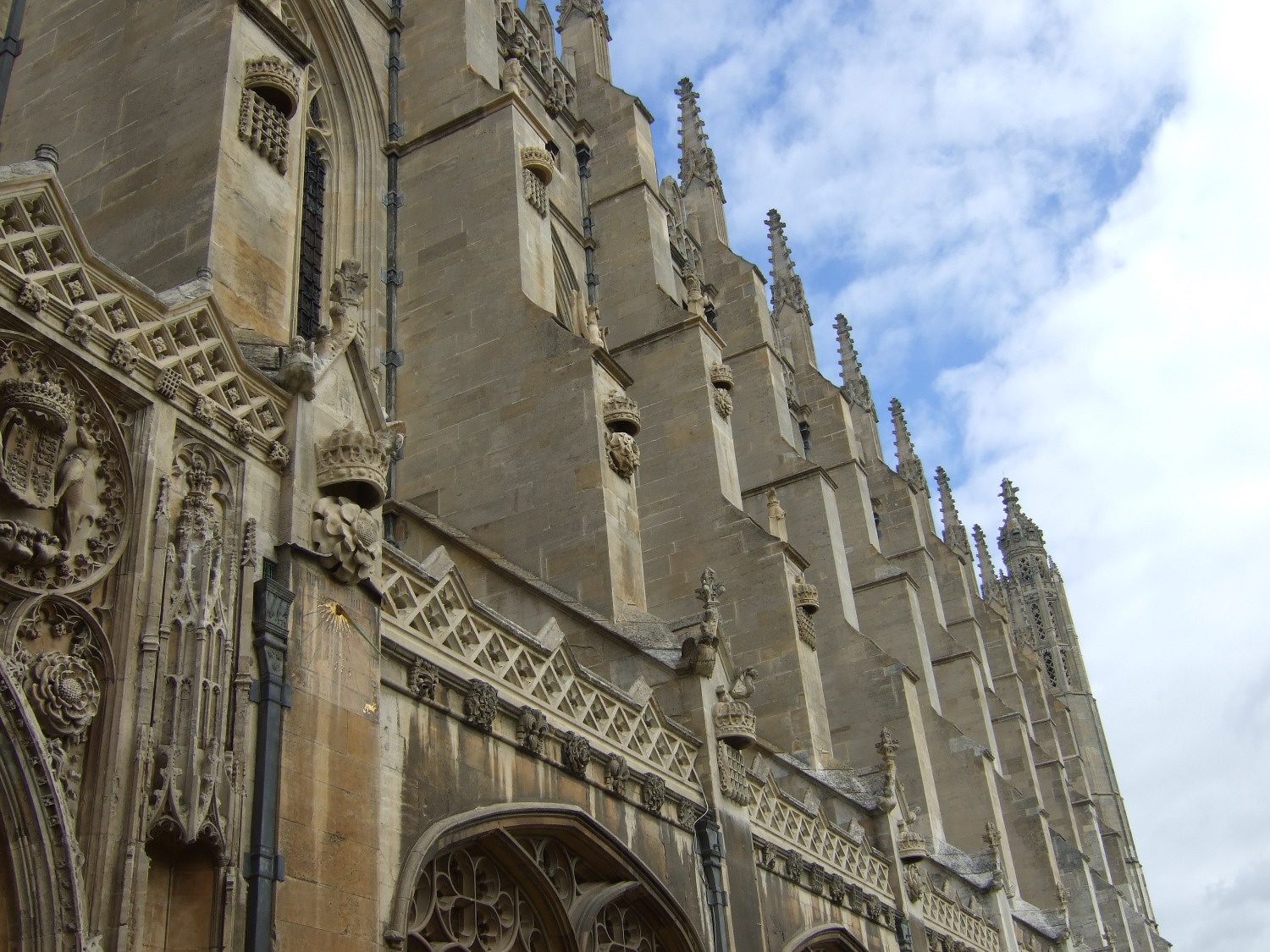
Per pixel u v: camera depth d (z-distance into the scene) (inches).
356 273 700.7
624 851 782.5
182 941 484.7
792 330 2373.3
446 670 681.0
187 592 528.1
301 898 525.0
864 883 1181.1
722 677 976.9
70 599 492.1
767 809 1023.6
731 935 876.0
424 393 1136.2
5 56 843.4
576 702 798.5
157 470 537.3
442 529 945.5
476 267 1156.5
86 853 464.1
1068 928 1957.4
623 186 1670.8
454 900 664.4
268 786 526.3
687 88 2277.3
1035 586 4980.3
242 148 719.1
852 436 2219.5
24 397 487.2
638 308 1567.4
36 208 520.4
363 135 1235.2
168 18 773.3
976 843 1846.7
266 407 607.8
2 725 447.8
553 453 1061.1
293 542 585.3
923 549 2442.2
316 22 1214.3
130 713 491.8
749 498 1823.3
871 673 1688.0
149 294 559.5
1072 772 3444.9
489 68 1316.4
